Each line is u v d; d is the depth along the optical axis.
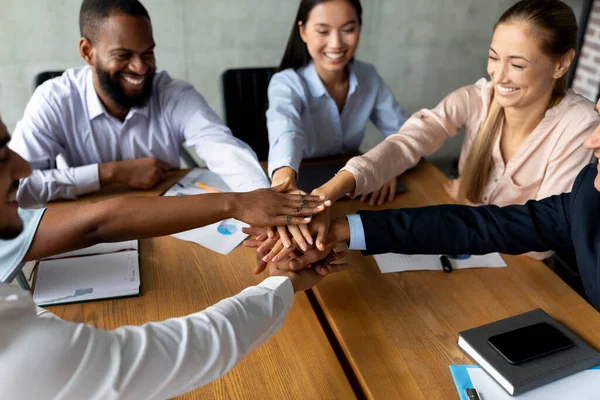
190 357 0.74
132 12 1.55
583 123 1.40
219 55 2.93
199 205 1.15
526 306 1.18
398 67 3.23
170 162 1.92
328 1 1.70
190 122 1.79
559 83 1.43
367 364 1.01
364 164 1.43
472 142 1.66
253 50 2.96
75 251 1.29
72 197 1.57
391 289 1.22
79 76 1.74
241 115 2.21
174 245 1.35
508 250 1.25
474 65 3.34
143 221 1.12
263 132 2.26
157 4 2.71
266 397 0.93
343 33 1.76
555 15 1.27
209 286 1.21
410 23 3.11
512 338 1.02
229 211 1.17
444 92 3.38
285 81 1.91
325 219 1.25
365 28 3.06
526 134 1.50
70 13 2.63
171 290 1.19
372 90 2.04
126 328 0.72
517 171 1.55
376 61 3.19
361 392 0.99
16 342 0.62
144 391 0.70
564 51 1.31
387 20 3.07
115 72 1.61
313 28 1.76
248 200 1.20
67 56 2.74
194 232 1.41
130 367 0.68
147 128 1.82
